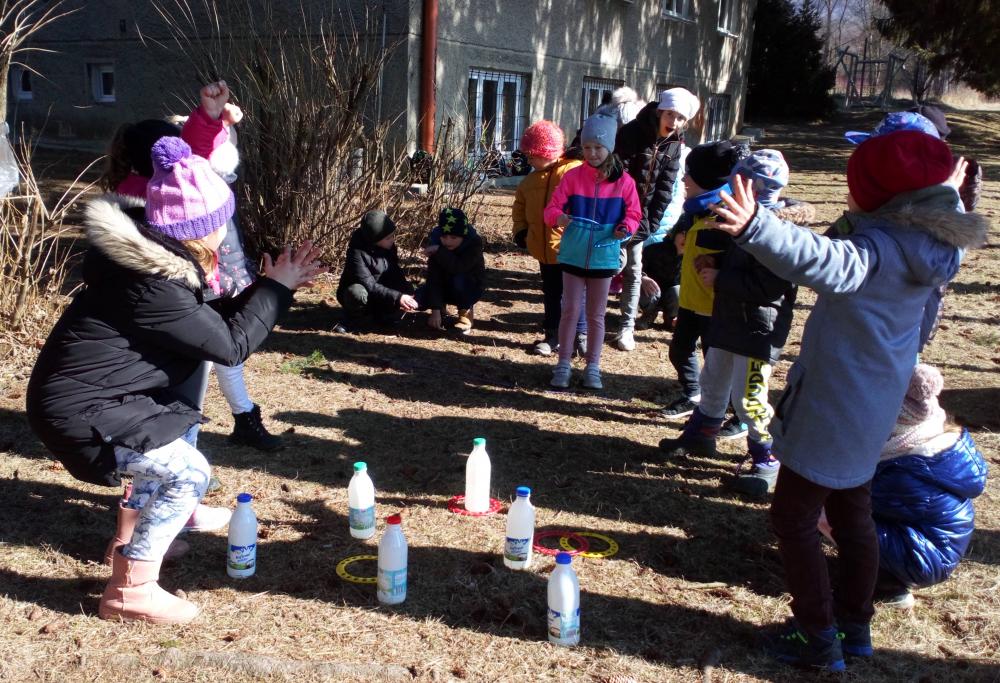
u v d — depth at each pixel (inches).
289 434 188.9
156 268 105.9
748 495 169.9
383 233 263.7
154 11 629.9
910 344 107.1
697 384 211.2
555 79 631.2
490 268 367.6
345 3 494.0
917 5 957.2
